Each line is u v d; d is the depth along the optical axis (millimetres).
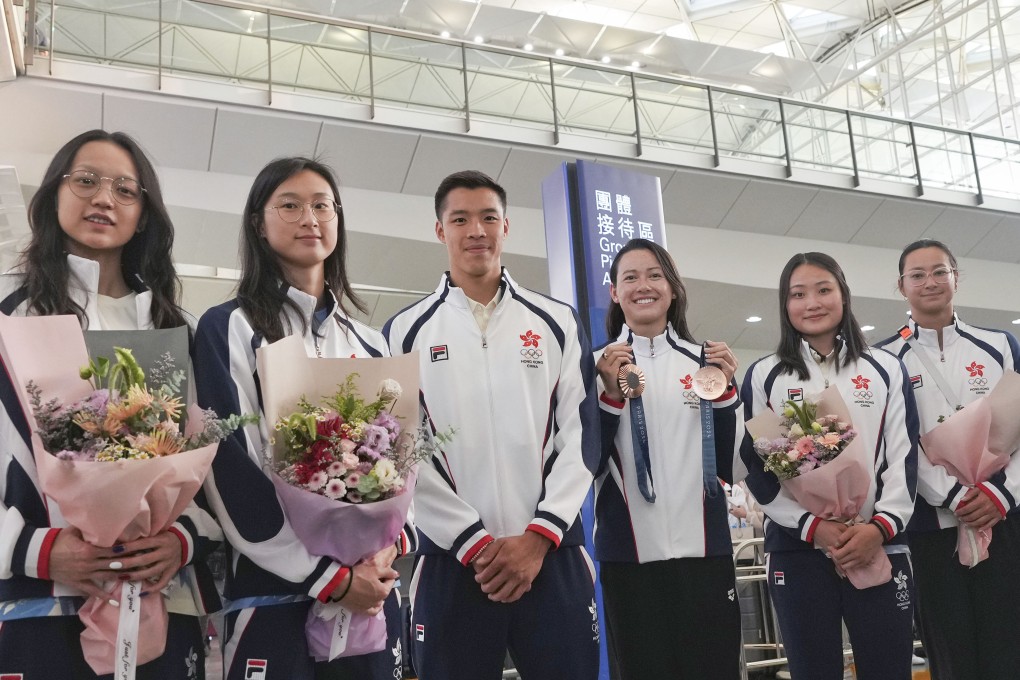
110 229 1589
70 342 1365
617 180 3670
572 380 1993
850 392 2490
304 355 1571
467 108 7266
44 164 5992
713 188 8328
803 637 2277
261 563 1450
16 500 1328
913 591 2285
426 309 2053
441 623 1791
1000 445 2525
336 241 1885
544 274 7766
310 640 1471
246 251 1781
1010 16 11523
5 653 1266
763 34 12375
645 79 8203
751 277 8641
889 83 12539
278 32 6766
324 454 1453
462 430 1906
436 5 8570
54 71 5926
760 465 2404
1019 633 2475
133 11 6293
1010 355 2809
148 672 1326
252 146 6539
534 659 1759
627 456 2293
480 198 2074
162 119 6219
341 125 6727
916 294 2855
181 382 1495
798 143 8859
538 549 1745
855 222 9117
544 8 11070
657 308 2436
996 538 2516
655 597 2203
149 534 1326
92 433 1290
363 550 1473
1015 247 9953
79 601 1309
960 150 9789
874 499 2342
